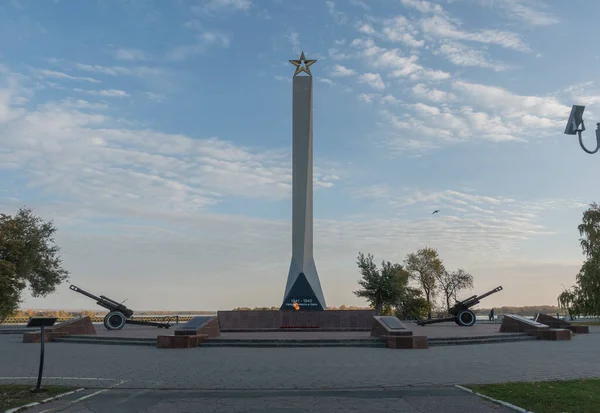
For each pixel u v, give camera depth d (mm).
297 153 32000
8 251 36062
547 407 8250
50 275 41531
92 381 11180
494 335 21688
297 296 29188
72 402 9008
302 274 29516
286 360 14812
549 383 10406
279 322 28609
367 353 16672
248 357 15594
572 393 9258
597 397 8906
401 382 10961
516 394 9305
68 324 22922
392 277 44656
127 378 11578
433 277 57000
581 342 21047
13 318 43625
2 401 8906
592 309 35750
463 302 33375
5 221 36719
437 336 21047
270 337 20609
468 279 56375
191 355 16219
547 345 19609
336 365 13711
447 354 16344
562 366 13359
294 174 31734
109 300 29094
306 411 8289
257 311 28719
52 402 9008
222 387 10461
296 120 32406
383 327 19531
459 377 11602
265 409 8438
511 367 13203
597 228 38719
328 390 10141
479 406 8617
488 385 10359
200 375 12000
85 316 23797
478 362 14258
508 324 24484
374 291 43969
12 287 36062
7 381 11195
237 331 27125
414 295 51500
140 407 8617
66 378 11570
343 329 27812
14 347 19469
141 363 14227
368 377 11633
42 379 11422
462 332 24781
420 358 15258
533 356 15695
